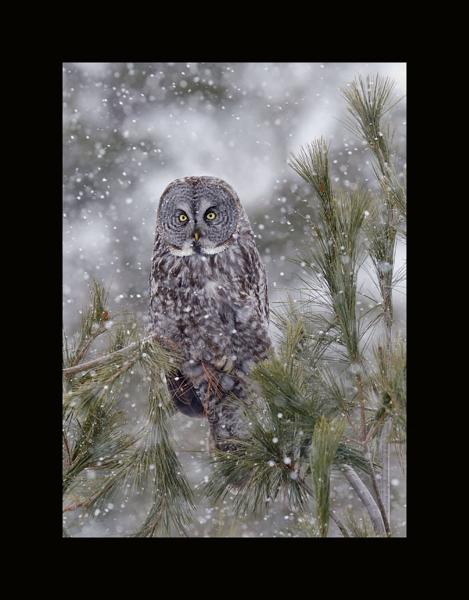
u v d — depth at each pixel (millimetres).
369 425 4910
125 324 5391
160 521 4871
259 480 4801
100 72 12445
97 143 12141
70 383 5113
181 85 12594
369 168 10914
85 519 5676
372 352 4875
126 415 5156
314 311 5262
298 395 4773
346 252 4961
